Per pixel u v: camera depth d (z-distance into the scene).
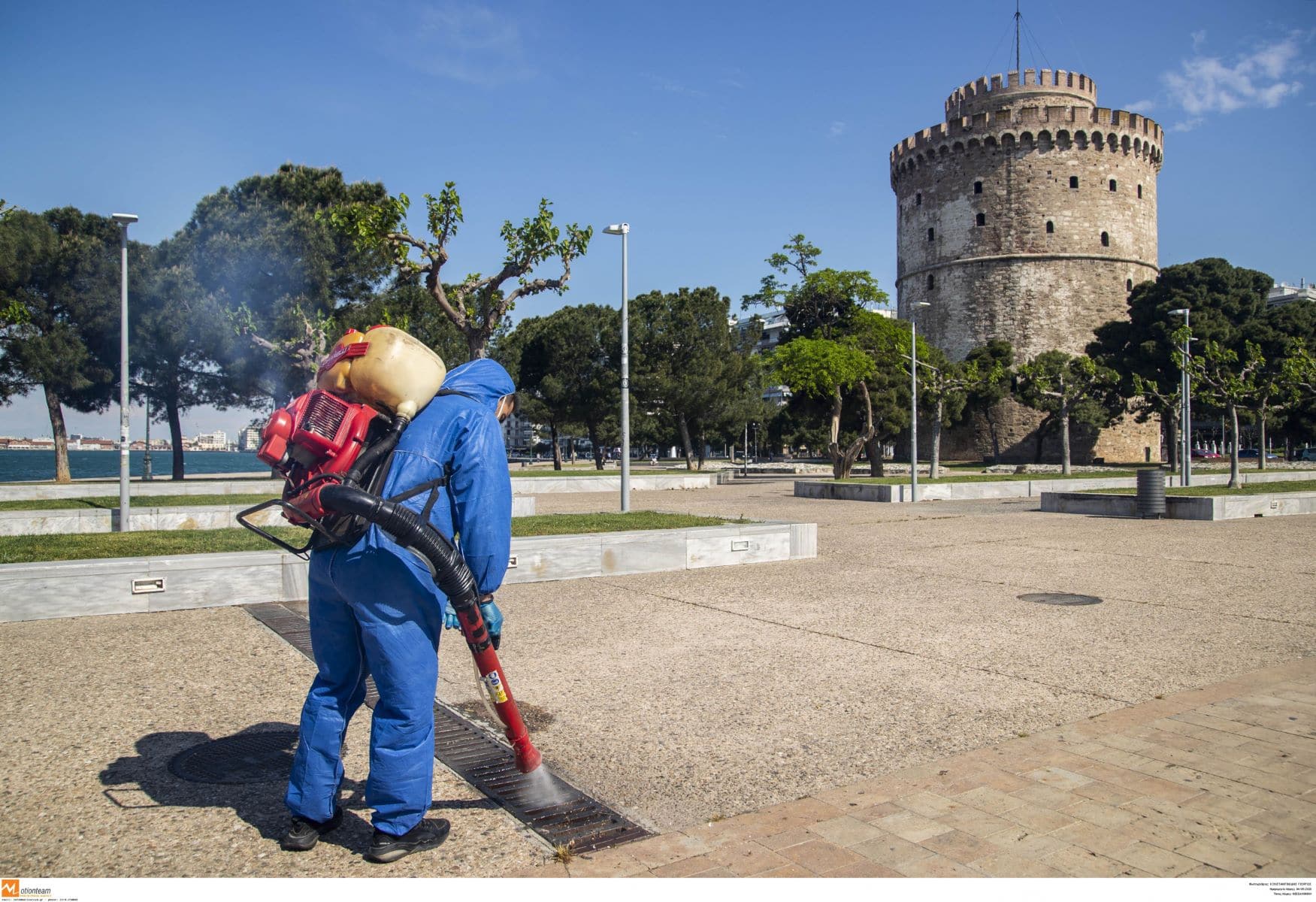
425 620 3.40
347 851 3.52
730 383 44.00
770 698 5.88
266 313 28.56
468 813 3.94
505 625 8.38
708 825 3.79
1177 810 3.88
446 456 3.44
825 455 88.56
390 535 3.23
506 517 3.52
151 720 5.28
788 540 13.21
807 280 52.69
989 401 58.34
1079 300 62.66
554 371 41.97
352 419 3.36
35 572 8.52
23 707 5.56
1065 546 14.84
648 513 16.31
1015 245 63.19
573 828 3.77
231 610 9.09
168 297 29.27
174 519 16.78
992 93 66.25
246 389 33.25
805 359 33.28
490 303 15.27
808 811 3.93
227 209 28.16
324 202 30.56
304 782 3.50
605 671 6.62
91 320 30.77
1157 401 51.06
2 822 3.77
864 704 5.71
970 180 64.75
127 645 7.39
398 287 32.84
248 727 5.16
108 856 3.44
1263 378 42.16
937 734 5.09
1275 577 11.31
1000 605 9.35
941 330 66.44
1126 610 9.02
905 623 8.40
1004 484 29.88
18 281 28.84
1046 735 4.99
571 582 11.03
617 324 41.31
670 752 4.82
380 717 3.42
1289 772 4.35
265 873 3.31
